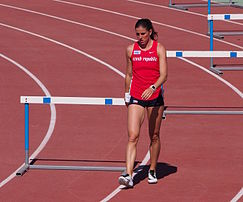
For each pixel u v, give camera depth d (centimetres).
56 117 3181
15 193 2248
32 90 3722
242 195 2225
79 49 4706
